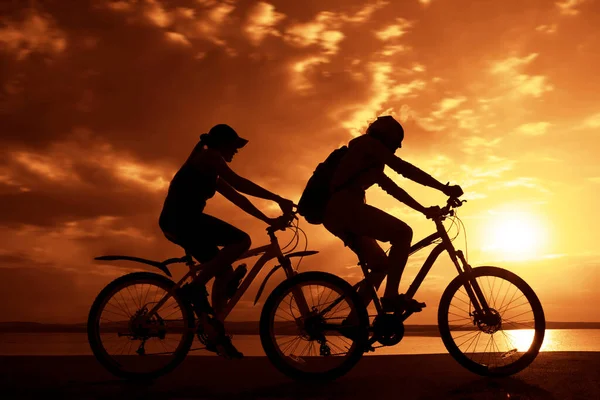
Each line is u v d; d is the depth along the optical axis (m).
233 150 4.02
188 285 3.70
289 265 3.82
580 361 4.23
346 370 3.61
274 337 3.67
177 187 3.80
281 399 3.06
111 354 3.73
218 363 4.38
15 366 4.22
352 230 3.79
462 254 3.77
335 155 3.97
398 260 3.71
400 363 4.30
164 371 3.72
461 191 3.77
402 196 3.86
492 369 3.67
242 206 3.93
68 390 3.33
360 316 3.64
